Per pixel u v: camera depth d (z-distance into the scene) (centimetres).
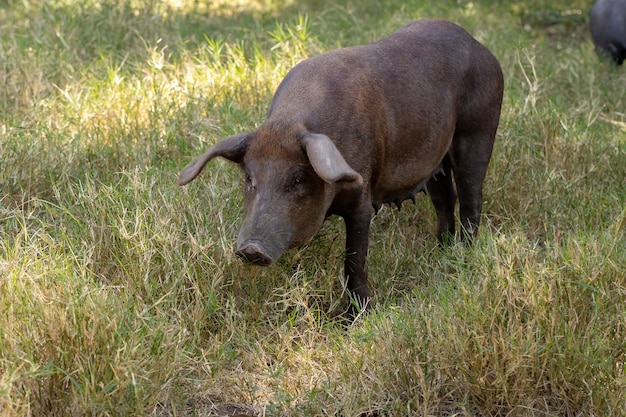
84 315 589
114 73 1029
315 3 1518
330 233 773
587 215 834
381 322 654
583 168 926
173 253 698
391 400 609
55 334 580
